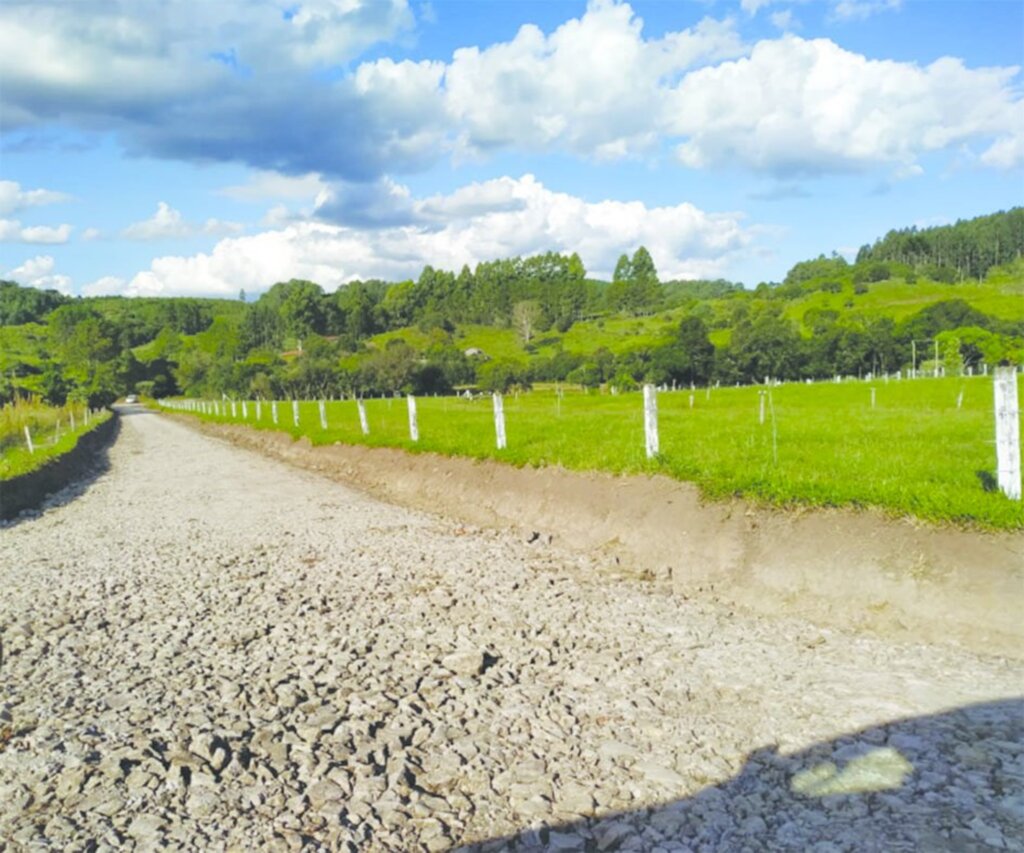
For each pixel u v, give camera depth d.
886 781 5.36
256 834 5.00
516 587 10.53
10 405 46.97
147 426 73.25
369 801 5.35
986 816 4.88
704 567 10.49
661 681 7.23
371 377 111.06
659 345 112.62
